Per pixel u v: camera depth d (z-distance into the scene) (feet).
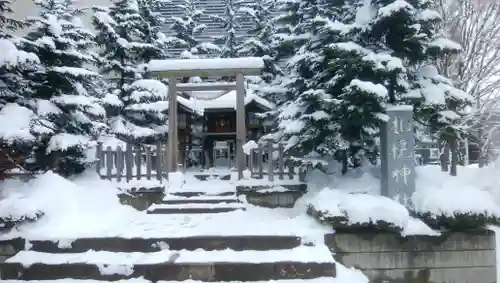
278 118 34.76
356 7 31.37
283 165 32.42
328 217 23.02
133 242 22.86
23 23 31.76
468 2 43.62
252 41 47.80
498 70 45.06
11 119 26.78
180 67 35.94
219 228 24.57
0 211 23.63
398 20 26.91
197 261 20.95
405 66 29.14
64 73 31.32
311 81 32.24
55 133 30.81
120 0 46.83
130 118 44.68
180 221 26.48
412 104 27.66
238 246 22.93
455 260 23.09
